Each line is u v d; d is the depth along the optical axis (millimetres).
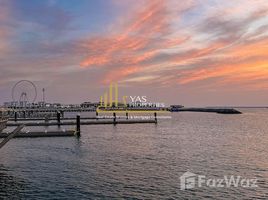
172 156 48031
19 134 69562
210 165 40938
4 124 47344
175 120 176000
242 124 137000
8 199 26672
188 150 54750
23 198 26891
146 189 29531
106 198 26828
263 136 82562
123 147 58500
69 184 31141
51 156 47656
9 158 45875
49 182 31906
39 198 26844
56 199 26562
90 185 30781
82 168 38688
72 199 26547
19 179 33156
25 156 47562
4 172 36531
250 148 57750
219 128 111375
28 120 145000
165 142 67312
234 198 27281
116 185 30812
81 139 70188
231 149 56281
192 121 163375
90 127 109938
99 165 40625
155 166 40125
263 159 45562
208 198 27172
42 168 38719
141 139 72938
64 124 110000
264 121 164250
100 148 56781
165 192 28672
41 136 71062
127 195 27688
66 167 39312
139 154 49969
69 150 53906
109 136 79375
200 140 71625
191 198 27078
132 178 33594
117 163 42062
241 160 44562
